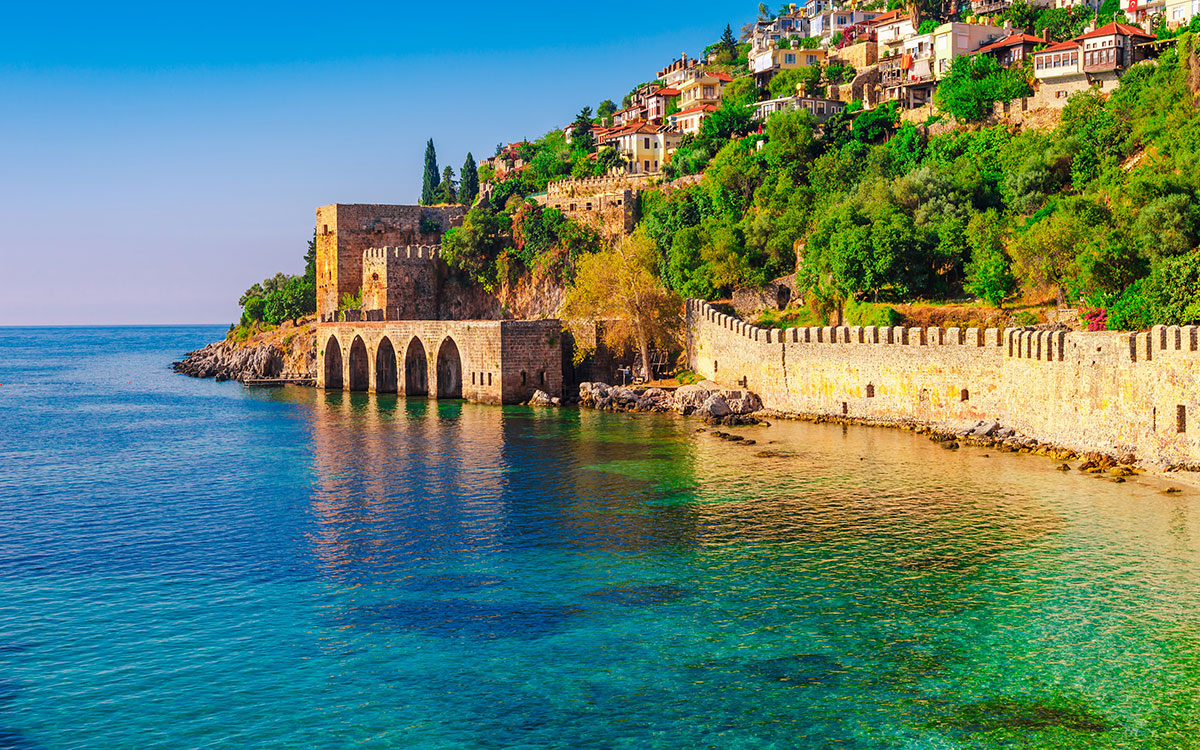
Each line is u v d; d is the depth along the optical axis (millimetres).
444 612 48594
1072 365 77375
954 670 40531
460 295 190125
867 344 98375
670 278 149125
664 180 181250
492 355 131500
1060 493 66562
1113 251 91250
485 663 42375
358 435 108188
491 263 187500
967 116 147500
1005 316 99375
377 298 188375
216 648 44594
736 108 191625
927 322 103875
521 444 97188
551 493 74000
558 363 133625
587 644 44156
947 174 129500
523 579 53375
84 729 37250
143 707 38938
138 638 45906
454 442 100188
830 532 60406
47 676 41844
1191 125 107688
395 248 185875
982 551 55281
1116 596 47562
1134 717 36531
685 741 35594
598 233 177000
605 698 38938
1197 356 65188
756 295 132500
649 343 135000
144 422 130625
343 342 162875
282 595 51656
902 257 110125
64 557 59656
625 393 122000
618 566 55219
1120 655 41312
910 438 90562
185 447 105312
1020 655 41688
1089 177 121938
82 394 181750
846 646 43188
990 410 88688
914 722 36531
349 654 43656
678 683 40062
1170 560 52094
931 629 44656
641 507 68438
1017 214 121688
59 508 73812
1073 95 135750
